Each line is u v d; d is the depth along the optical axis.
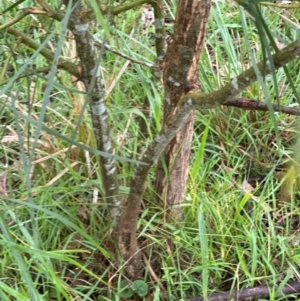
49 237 1.59
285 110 1.07
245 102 1.10
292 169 1.64
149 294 1.58
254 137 1.99
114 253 1.58
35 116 1.74
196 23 1.07
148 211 1.64
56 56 0.80
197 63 1.15
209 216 1.67
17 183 1.73
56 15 0.99
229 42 2.02
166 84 1.17
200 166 1.71
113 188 1.39
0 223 1.14
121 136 1.75
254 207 1.72
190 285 1.59
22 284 1.50
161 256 1.60
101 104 1.20
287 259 1.65
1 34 1.12
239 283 1.59
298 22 2.24
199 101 1.05
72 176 1.69
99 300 1.54
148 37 2.18
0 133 1.74
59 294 1.47
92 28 1.83
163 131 1.17
